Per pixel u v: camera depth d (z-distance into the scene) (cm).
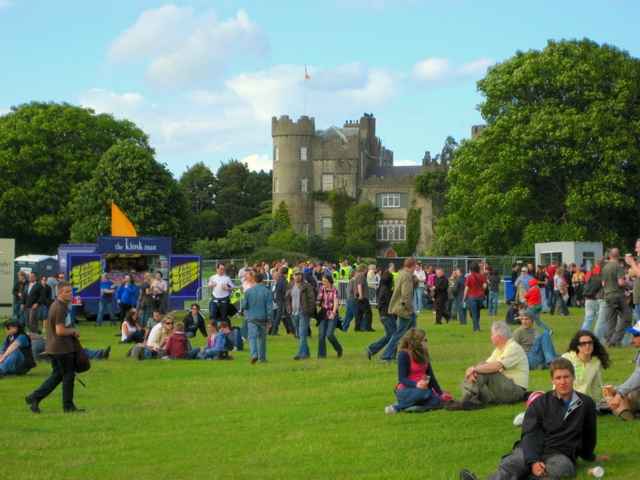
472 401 1280
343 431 1170
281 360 2044
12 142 7262
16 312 2969
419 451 1036
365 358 2030
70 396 1380
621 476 895
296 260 8594
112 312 3375
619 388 1156
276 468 988
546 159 5516
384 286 1938
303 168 11931
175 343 2117
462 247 7956
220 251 9812
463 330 2919
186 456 1062
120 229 4188
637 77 5738
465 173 5909
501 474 876
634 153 5353
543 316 3538
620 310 2038
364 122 12619
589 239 5512
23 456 1076
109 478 965
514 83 5672
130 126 7950
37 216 7119
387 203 11725
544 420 913
